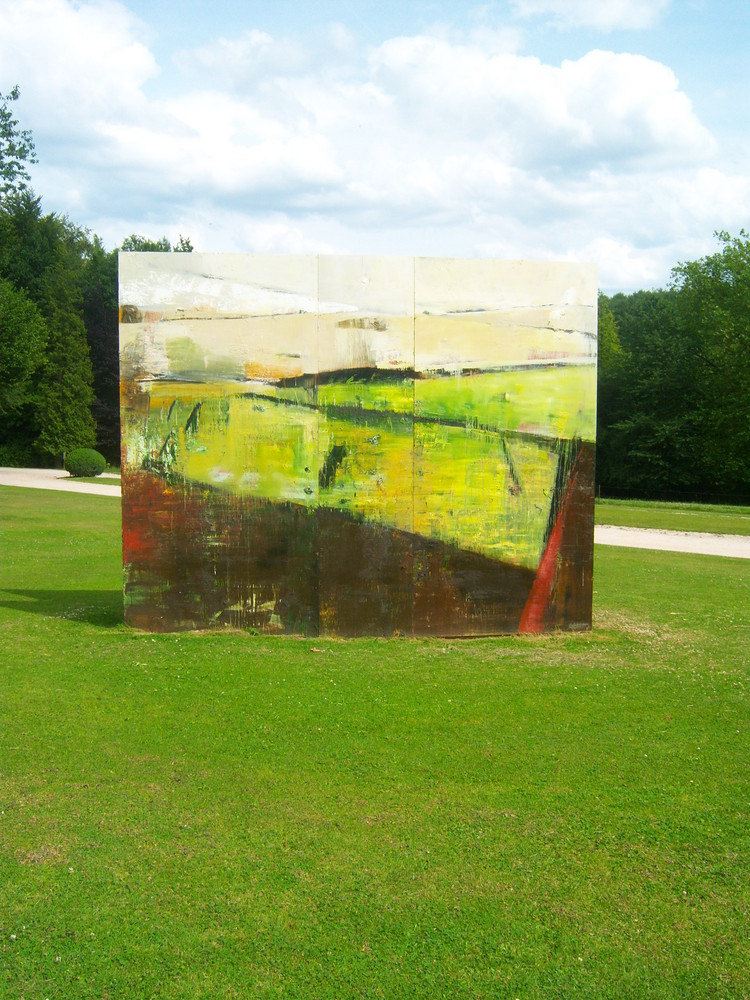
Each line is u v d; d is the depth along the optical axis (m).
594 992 4.12
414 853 5.33
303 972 4.20
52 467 57.22
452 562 10.98
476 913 4.71
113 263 63.25
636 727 7.68
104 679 8.79
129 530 10.70
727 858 5.36
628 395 55.34
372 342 10.70
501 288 10.92
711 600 14.19
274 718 7.72
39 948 4.33
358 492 10.75
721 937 4.56
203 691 8.47
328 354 10.64
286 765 6.65
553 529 11.24
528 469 11.12
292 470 10.69
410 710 8.02
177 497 10.69
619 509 32.94
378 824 5.70
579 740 7.33
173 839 5.44
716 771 6.71
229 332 10.56
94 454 44.09
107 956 4.28
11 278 56.50
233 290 10.54
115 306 62.41
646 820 5.85
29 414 57.53
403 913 4.69
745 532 25.48
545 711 8.09
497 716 7.91
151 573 10.74
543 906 4.80
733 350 47.66
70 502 29.06
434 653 10.21
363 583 10.80
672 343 52.91
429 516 10.89
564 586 11.34
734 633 11.64
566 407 11.17
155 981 4.11
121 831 5.53
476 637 11.06
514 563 11.16
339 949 4.38
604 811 5.97
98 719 7.62
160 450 10.62
